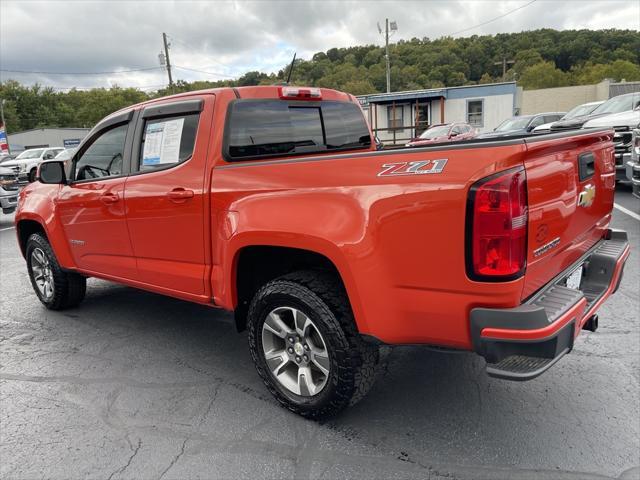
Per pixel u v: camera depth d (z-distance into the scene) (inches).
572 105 1640.0
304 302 99.8
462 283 80.5
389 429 104.8
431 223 81.6
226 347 150.7
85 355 147.5
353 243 89.7
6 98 3280.0
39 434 107.5
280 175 102.7
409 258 85.0
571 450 95.5
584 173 101.6
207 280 120.6
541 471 90.2
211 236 117.8
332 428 105.8
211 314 179.5
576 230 101.7
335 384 99.4
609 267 110.5
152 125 133.6
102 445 102.9
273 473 92.7
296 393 109.0
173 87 1610.5
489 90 1056.8
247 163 109.8
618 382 118.8
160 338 158.7
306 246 95.9
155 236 132.5
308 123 139.4
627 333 144.3
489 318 79.1
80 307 191.3
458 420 107.0
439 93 1072.2
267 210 102.6
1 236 379.2
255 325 111.5
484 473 90.3
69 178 164.6
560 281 97.1
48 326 172.4
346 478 90.5
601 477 88.0
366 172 89.7
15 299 206.5
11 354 149.8
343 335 97.3
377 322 90.7
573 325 83.5
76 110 3722.9
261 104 127.2
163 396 122.0
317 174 96.7
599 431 100.9
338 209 92.4
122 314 182.1
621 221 280.8
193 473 93.4
